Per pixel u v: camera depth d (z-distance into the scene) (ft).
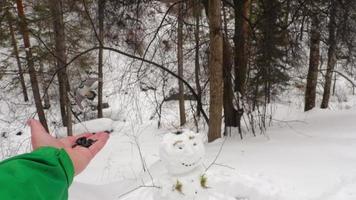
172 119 52.01
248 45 31.22
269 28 29.27
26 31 44.32
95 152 3.52
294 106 60.95
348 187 16.63
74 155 3.32
